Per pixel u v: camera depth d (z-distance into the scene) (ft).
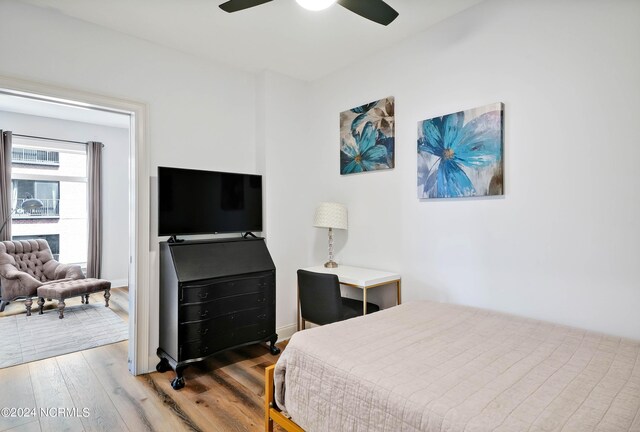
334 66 10.93
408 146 9.30
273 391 6.11
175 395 7.75
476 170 7.80
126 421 6.77
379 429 4.14
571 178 6.61
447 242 8.49
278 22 8.40
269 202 11.02
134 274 8.82
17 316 13.78
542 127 6.95
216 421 6.77
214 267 8.96
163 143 9.39
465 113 7.98
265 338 9.77
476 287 7.97
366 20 8.33
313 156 12.05
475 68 7.92
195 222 9.52
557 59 6.75
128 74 8.83
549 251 6.89
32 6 7.54
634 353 5.15
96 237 18.26
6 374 8.79
